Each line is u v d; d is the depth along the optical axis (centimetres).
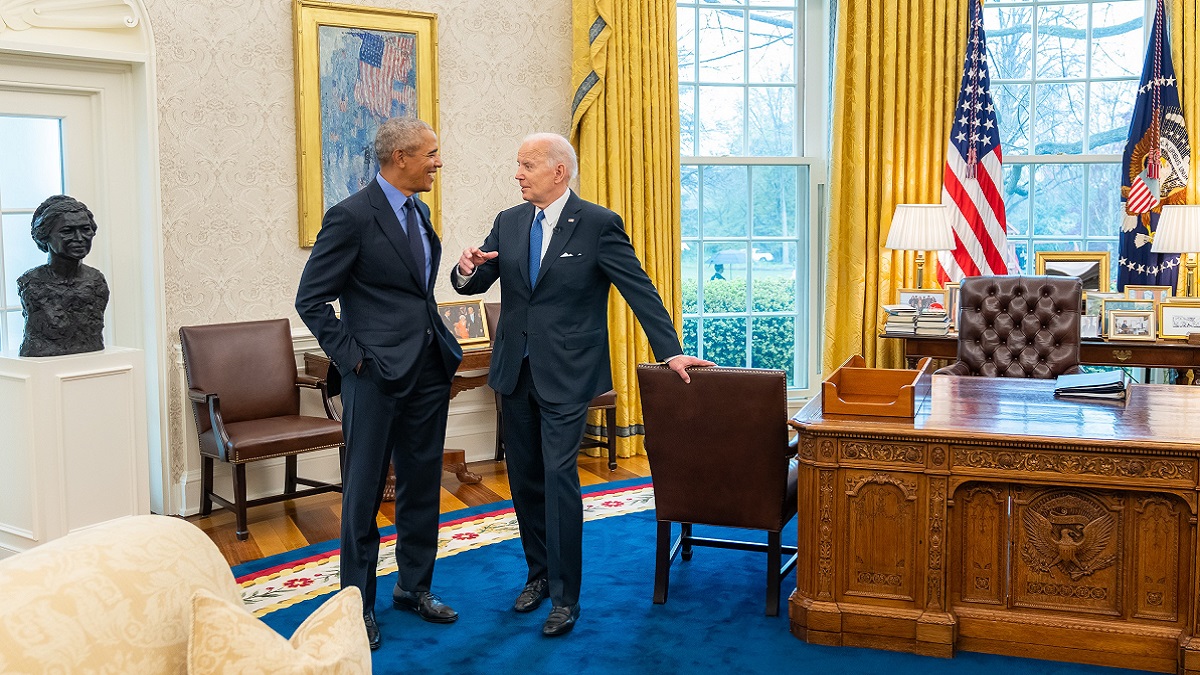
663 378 358
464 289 368
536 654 332
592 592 392
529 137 345
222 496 534
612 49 619
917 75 655
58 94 482
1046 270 629
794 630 347
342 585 342
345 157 561
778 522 359
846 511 339
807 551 344
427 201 592
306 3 540
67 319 433
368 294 338
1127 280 638
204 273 522
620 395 638
